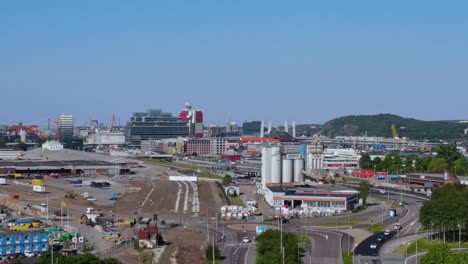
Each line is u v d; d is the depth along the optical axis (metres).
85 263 167.38
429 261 174.50
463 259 174.25
